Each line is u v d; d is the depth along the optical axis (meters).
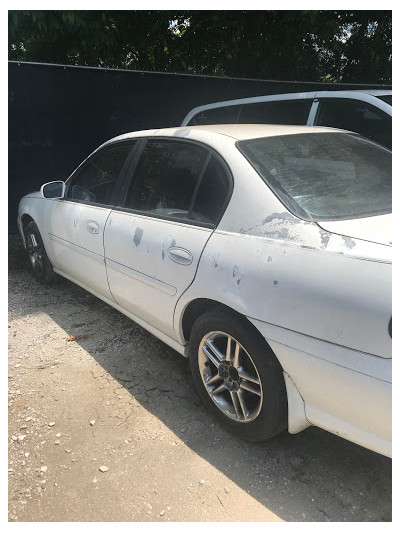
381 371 1.60
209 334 2.31
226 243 2.16
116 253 2.99
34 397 2.75
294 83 7.05
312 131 2.77
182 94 6.52
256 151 2.34
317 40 8.23
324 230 1.89
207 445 2.33
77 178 3.75
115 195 3.16
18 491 2.10
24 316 3.86
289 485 2.08
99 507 2.00
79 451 2.32
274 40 7.90
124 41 6.95
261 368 2.04
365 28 9.06
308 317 1.79
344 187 2.24
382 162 2.57
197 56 8.34
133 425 2.49
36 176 6.09
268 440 2.37
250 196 2.15
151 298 2.72
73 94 5.91
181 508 1.98
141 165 2.99
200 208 2.42
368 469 2.17
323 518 1.91
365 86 6.78
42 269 4.45
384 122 3.71
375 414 1.66
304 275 1.81
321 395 1.83
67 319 3.78
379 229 1.85
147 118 6.42
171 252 2.46
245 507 1.98
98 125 6.18
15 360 3.16
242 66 8.26
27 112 5.77
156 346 3.30
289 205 2.05
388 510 1.94
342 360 1.70
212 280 2.18
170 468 2.19
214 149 2.42
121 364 3.08
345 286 1.69
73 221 3.56
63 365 3.09
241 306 2.03
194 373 2.51
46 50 7.06
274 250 1.95
